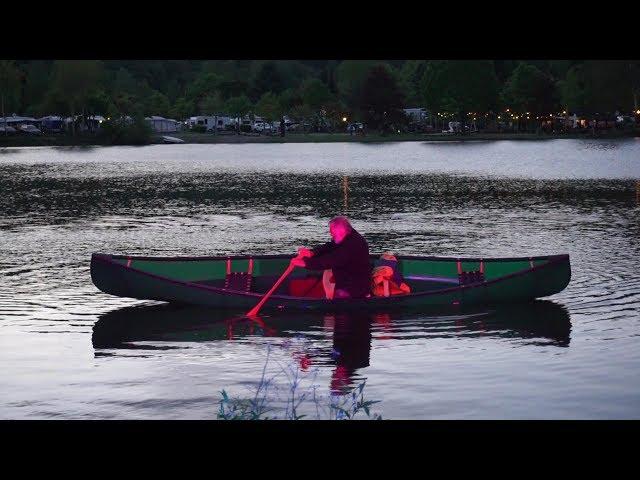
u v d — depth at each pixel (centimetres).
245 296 1403
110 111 12019
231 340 1237
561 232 2380
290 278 1498
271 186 4278
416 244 2189
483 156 7062
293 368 1090
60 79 12500
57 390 1001
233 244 2230
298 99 15362
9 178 4978
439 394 975
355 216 2892
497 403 945
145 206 3300
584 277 1672
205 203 3416
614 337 1227
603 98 12581
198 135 13388
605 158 6369
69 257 2005
